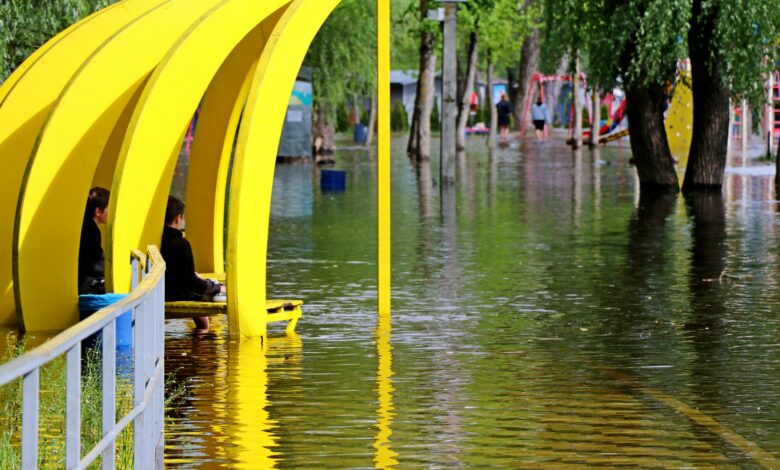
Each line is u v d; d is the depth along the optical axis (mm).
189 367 23516
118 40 26938
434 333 26953
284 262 38469
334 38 100750
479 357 24453
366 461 17344
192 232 32719
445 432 18844
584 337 26484
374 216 53125
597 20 62500
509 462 17281
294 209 57031
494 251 40844
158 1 29203
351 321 28438
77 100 26688
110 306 12281
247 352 24938
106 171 31188
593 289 32906
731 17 57500
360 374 22875
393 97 178000
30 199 26516
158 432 16547
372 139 143000
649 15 57781
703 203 57125
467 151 113812
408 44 128500
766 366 23594
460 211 55125
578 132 116062
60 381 19688
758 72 58219
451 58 68812
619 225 48406
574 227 47938
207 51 26719
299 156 97875
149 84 26250
